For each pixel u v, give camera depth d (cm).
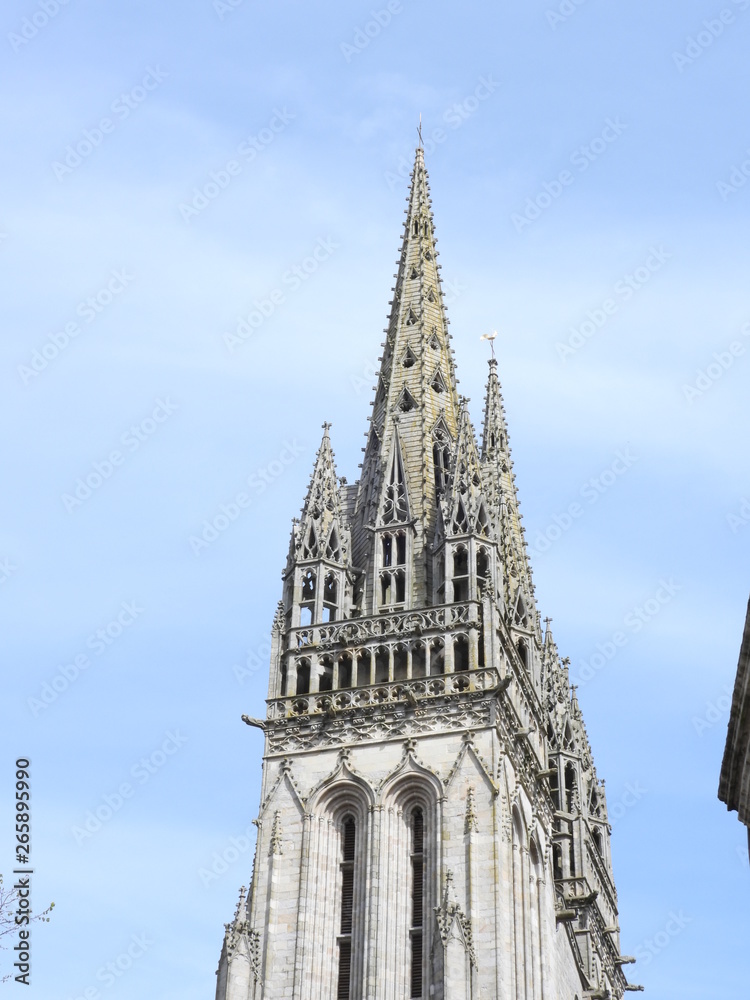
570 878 10725
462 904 8156
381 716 8856
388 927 8231
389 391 10512
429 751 8681
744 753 4616
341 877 8525
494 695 8769
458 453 9825
